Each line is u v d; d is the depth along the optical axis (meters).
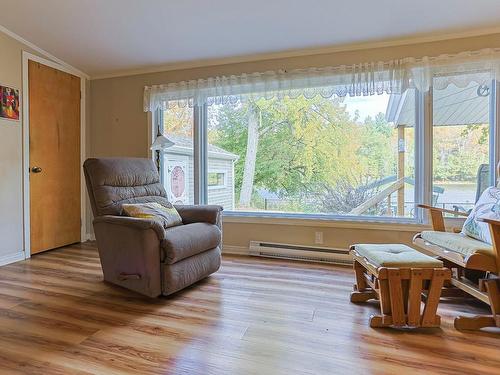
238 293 2.39
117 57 3.61
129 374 1.43
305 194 3.47
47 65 3.57
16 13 2.84
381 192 3.22
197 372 1.45
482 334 1.79
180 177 3.85
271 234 3.47
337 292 2.41
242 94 3.46
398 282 1.83
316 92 3.24
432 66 2.90
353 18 2.74
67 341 1.71
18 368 1.47
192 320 1.96
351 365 1.50
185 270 2.38
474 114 2.92
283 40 3.13
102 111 4.11
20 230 3.31
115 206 2.60
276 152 3.55
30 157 3.41
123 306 2.16
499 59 2.72
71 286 2.53
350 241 3.22
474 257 1.81
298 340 1.73
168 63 3.72
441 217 2.53
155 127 3.90
